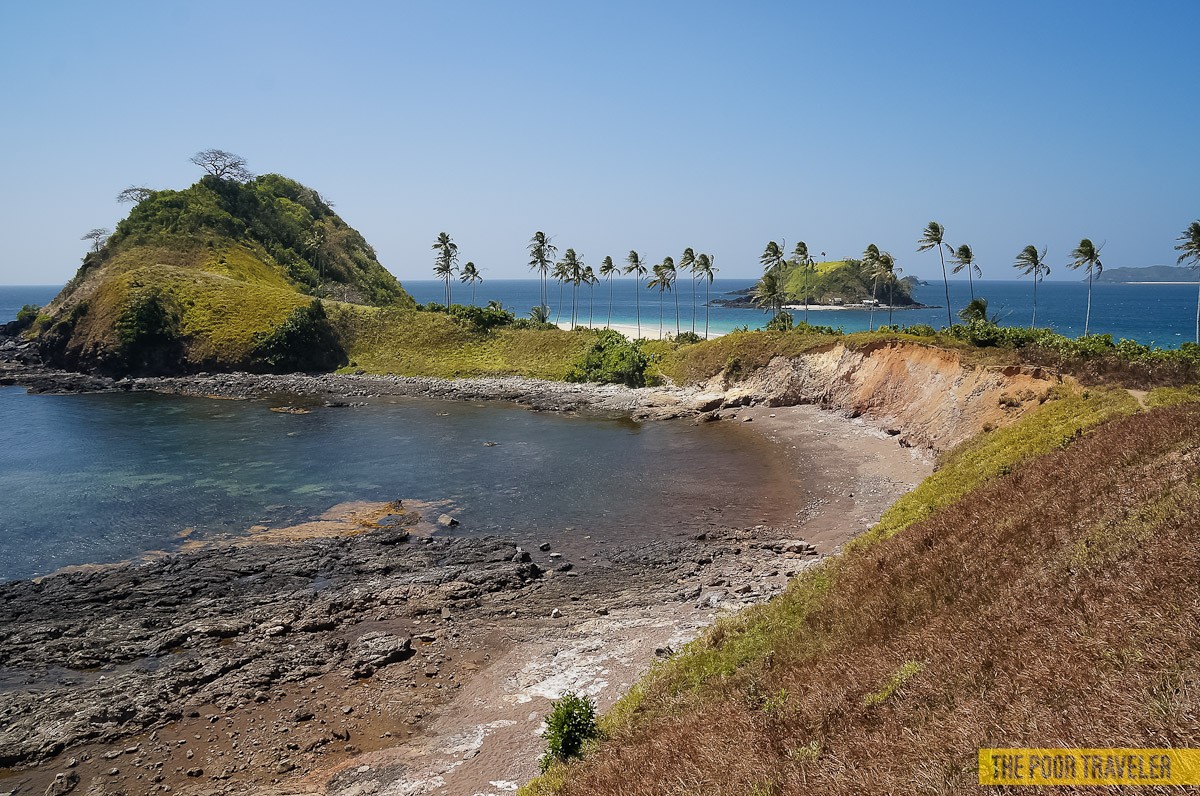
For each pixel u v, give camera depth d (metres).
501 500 45.97
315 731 22.20
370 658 26.16
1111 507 17.14
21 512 43.16
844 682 14.62
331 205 176.50
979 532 19.64
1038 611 13.64
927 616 16.34
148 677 25.08
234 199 145.12
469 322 110.12
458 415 75.56
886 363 64.56
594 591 32.12
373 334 109.81
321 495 47.03
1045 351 51.00
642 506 44.41
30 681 25.12
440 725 22.16
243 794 19.44
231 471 52.72
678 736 14.89
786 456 54.75
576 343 99.44
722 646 20.61
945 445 50.53
